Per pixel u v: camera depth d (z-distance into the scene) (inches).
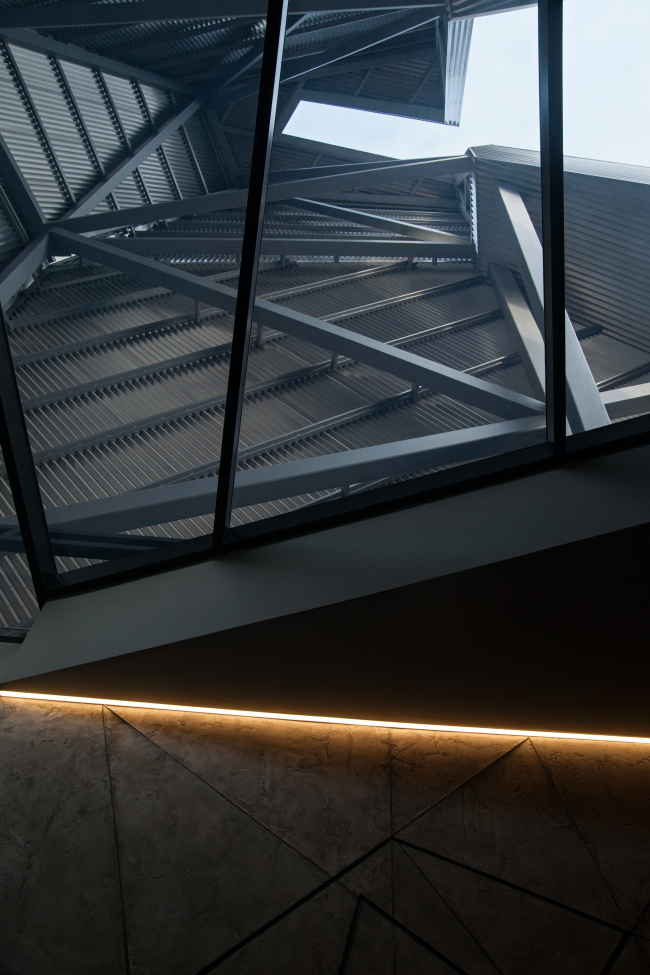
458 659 258.8
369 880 266.7
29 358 339.0
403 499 254.7
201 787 291.9
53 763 295.3
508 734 322.7
